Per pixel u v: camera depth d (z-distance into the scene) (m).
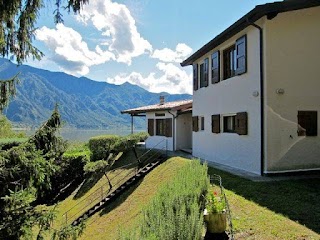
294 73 9.98
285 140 9.90
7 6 5.48
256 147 10.32
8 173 5.13
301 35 10.07
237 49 11.50
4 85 6.38
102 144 21.06
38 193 5.66
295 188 8.04
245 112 10.92
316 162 10.13
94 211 14.55
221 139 13.32
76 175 20.67
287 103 9.93
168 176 13.92
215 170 11.59
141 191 14.20
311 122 10.12
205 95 15.24
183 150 19.92
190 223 4.57
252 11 9.25
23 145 5.53
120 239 4.09
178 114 20.34
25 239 5.08
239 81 11.51
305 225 5.63
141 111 23.64
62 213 16.20
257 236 5.32
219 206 5.50
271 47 9.80
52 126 5.93
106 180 18.47
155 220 4.72
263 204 6.94
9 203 5.07
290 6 9.27
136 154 19.81
